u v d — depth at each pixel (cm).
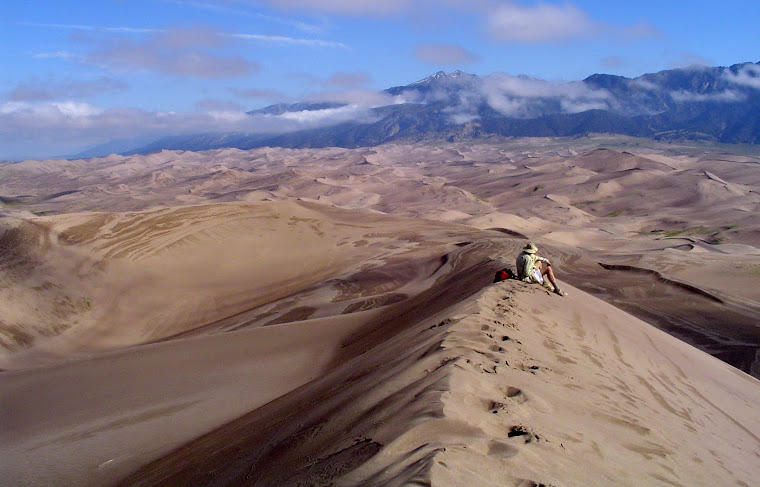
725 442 637
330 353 1365
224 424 891
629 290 2611
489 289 1030
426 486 277
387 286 3256
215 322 2925
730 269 3359
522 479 314
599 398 583
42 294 3058
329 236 4844
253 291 3572
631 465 423
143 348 1708
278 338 1585
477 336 676
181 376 1290
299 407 686
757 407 910
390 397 468
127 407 1103
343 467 348
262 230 4700
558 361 688
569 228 8494
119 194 17975
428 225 5344
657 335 1200
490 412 418
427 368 551
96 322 2989
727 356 1720
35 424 1059
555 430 429
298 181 17538
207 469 580
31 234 3638
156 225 4281
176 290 3472
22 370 1588
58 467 834
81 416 1074
